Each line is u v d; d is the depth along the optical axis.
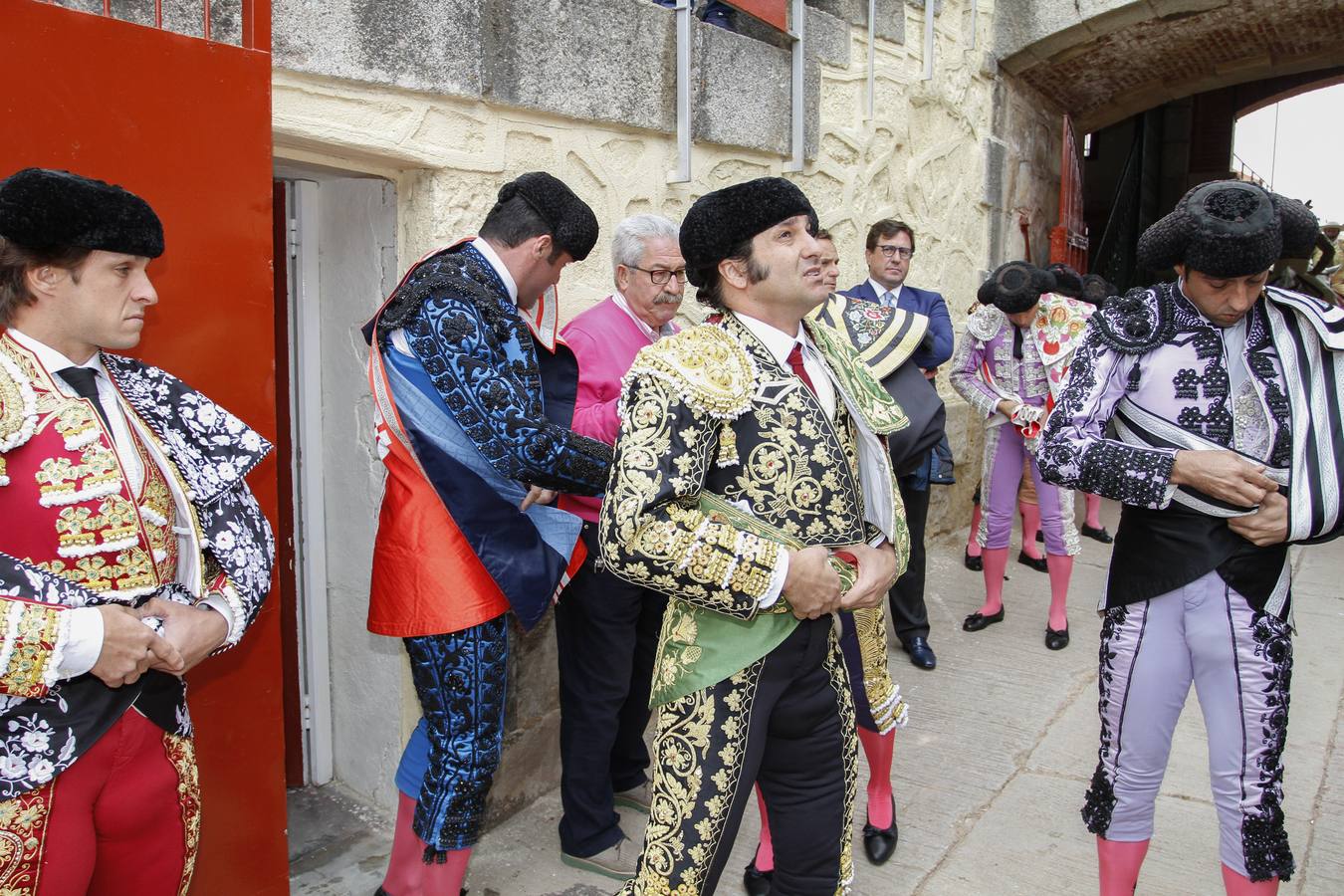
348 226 2.87
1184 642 2.16
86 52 1.79
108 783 1.53
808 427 1.70
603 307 2.80
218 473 1.67
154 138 1.89
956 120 5.74
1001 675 4.11
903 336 2.91
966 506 6.16
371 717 3.04
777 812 1.87
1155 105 8.13
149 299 1.54
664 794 1.74
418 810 2.25
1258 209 1.88
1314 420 2.00
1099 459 2.08
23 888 1.44
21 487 1.43
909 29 5.11
